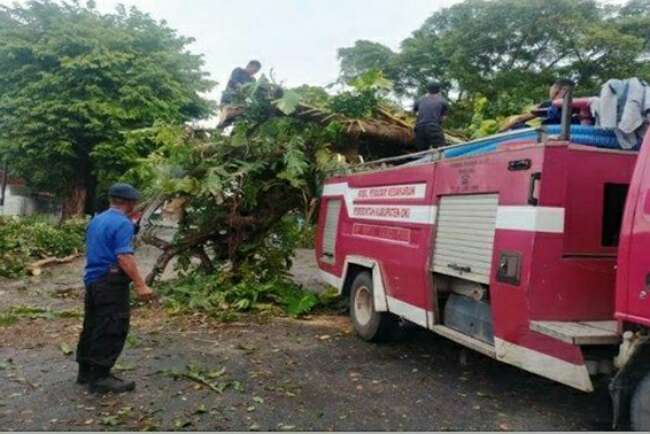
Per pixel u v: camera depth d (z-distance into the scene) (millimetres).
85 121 25562
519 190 5000
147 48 28500
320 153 10148
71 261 17359
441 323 6352
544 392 5914
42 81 25234
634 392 4301
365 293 8133
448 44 30109
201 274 10945
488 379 6340
